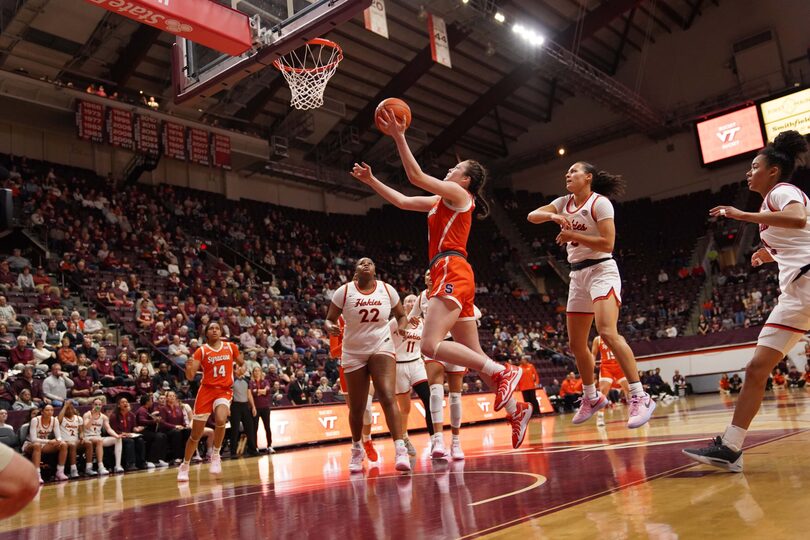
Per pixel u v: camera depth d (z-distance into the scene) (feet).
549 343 76.84
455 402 18.15
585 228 13.62
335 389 44.09
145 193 65.77
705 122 84.99
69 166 62.39
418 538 7.31
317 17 25.43
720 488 8.73
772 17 85.97
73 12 53.83
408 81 80.69
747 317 71.61
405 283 78.48
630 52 95.35
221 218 70.13
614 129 95.91
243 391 34.32
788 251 9.99
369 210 94.48
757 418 22.59
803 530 6.12
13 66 57.67
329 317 16.66
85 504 15.89
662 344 73.51
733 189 88.22
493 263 91.86
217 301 50.98
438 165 96.94
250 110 72.38
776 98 79.25
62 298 43.27
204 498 14.43
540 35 70.85
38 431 27.81
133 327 42.32
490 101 90.33
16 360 32.58
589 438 21.50
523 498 9.46
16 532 11.59
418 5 64.03
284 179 83.51
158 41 62.49
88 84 63.46
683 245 86.84
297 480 16.66
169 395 32.89
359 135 84.58
